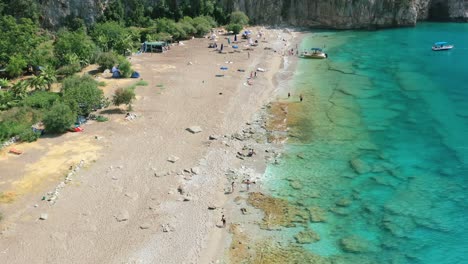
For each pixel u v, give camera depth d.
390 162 57.22
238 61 101.12
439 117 70.94
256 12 144.38
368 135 64.62
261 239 43.00
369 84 87.00
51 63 90.62
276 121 68.75
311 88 84.12
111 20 126.69
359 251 41.53
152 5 137.00
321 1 140.38
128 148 59.09
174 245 41.91
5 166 54.06
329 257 40.78
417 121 69.44
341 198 49.59
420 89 84.06
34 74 91.25
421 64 101.31
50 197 48.00
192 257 40.53
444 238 43.22
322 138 63.50
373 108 74.62
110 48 108.62
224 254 41.00
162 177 52.59
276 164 56.44
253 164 56.31
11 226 43.56
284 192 50.59
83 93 69.25
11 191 48.97
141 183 51.25
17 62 86.50
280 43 120.56
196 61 101.00
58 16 127.12
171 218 45.53
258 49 112.81
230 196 49.69
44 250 40.75
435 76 92.25
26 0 121.00
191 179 52.47
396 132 65.62
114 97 70.69
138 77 88.56
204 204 48.00
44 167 53.88
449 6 150.38
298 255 40.94
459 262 40.19
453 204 48.47
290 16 145.00
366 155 58.94
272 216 46.28
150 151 58.47
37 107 70.81
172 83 85.00
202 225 44.72
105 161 55.56
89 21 129.75
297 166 56.03
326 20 142.50
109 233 43.16
